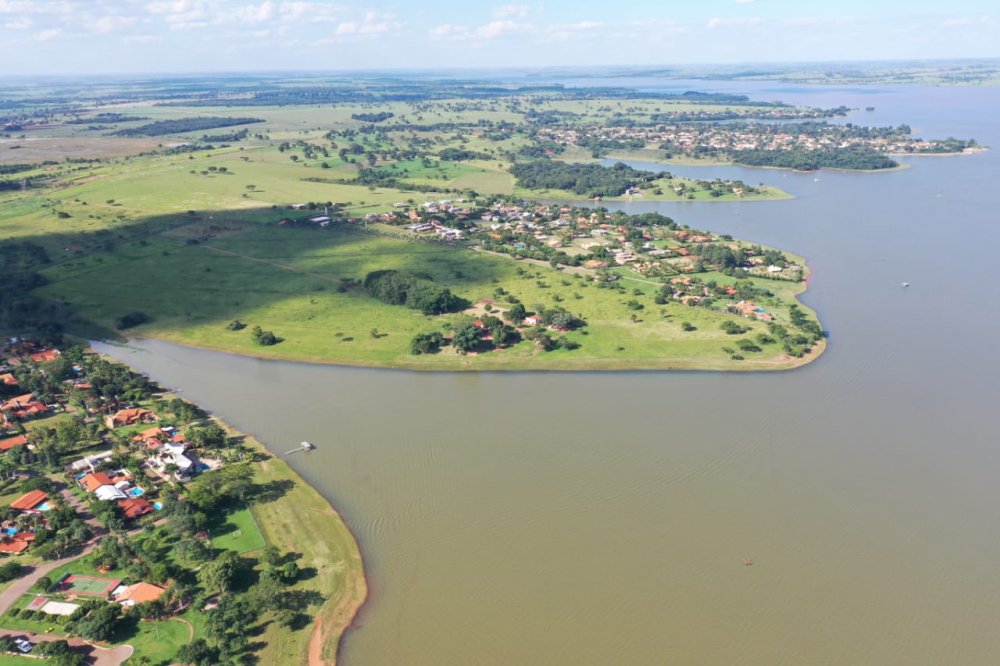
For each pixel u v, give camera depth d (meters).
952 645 104.94
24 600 113.12
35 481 142.50
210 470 148.75
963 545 125.44
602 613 111.25
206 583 114.88
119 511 132.88
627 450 155.12
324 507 137.38
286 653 104.50
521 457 153.38
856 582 116.94
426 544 127.31
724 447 155.62
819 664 102.12
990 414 168.88
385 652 105.19
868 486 141.88
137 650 103.62
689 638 106.50
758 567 120.38
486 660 103.50
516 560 122.75
